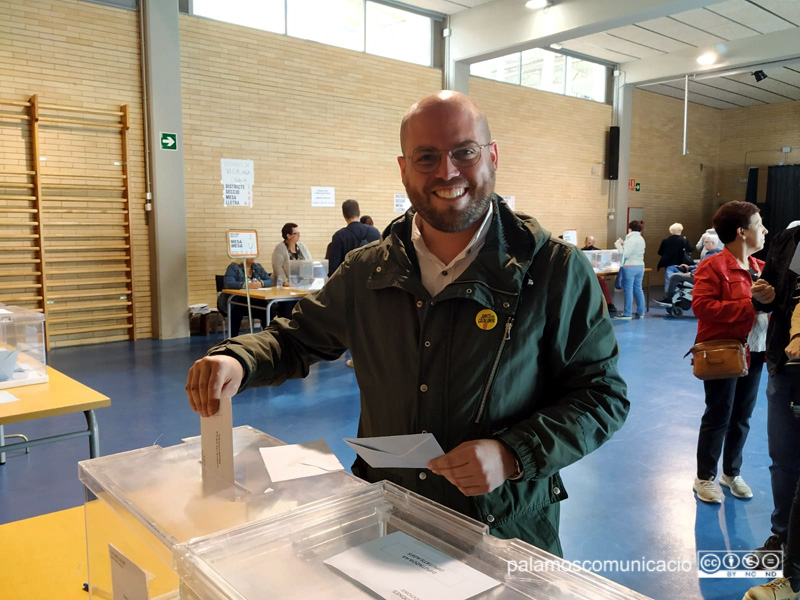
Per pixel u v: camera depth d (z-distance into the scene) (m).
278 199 7.55
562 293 1.02
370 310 1.15
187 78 6.73
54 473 3.13
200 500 0.86
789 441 2.10
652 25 8.59
